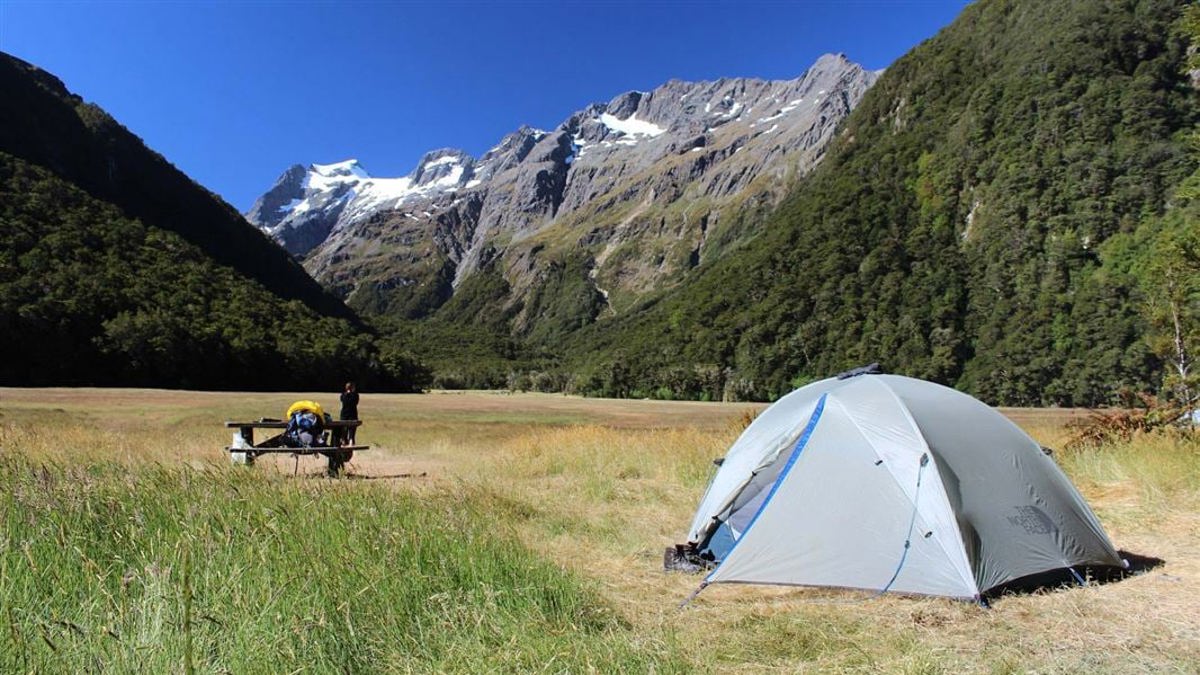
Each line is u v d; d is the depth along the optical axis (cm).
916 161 14838
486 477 1133
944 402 596
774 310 11900
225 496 543
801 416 630
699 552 628
